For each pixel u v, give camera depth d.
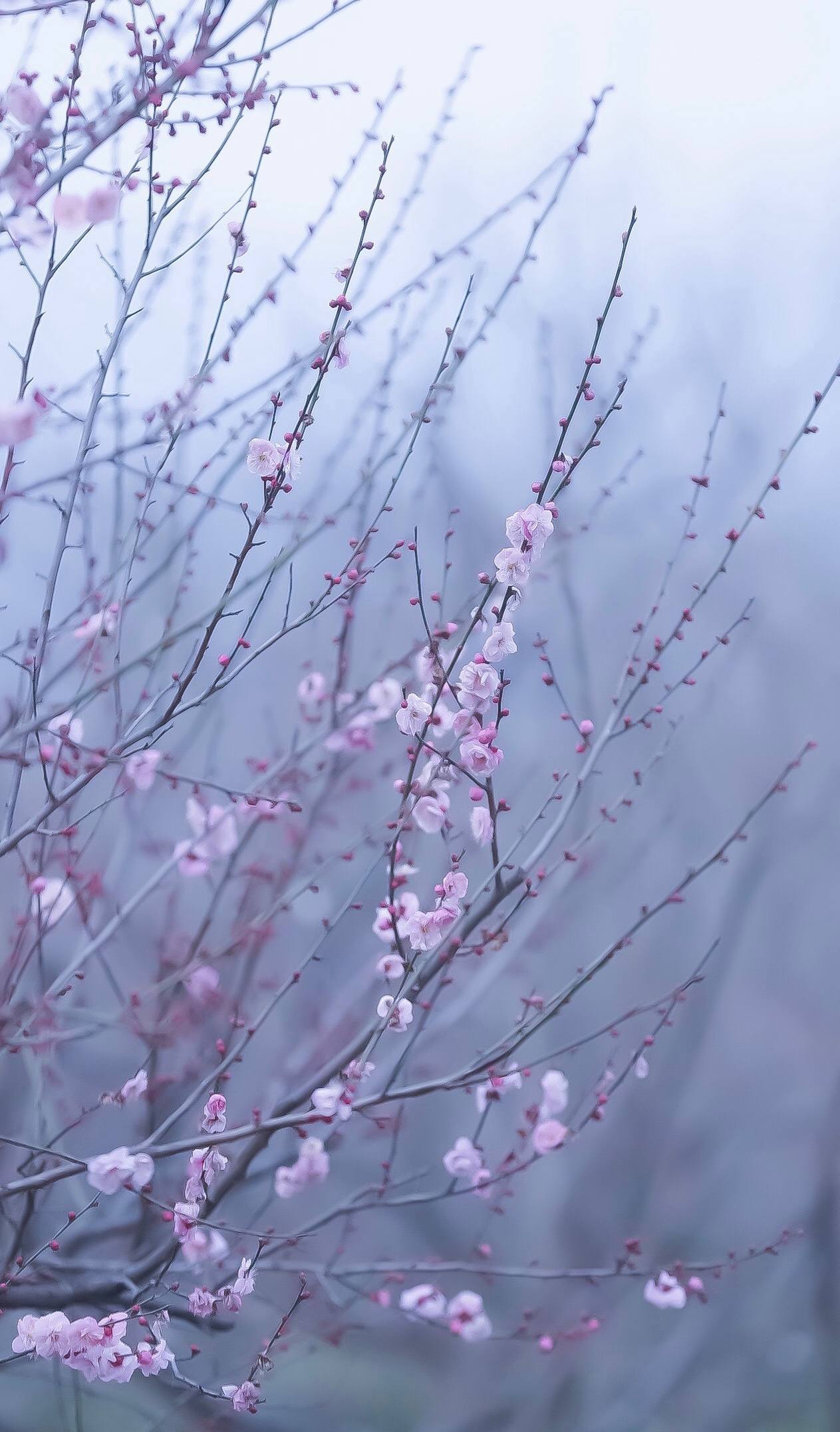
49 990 2.73
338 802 3.46
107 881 3.23
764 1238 8.86
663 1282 3.20
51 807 2.27
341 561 3.55
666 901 2.57
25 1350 2.43
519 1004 7.01
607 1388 7.50
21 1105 3.76
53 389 2.49
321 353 2.46
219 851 3.22
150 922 3.62
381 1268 3.21
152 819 3.65
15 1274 2.58
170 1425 3.32
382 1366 7.58
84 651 2.67
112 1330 2.46
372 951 4.34
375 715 3.32
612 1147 7.66
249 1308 4.05
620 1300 7.20
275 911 2.83
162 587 3.27
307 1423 5.13
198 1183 2.57
